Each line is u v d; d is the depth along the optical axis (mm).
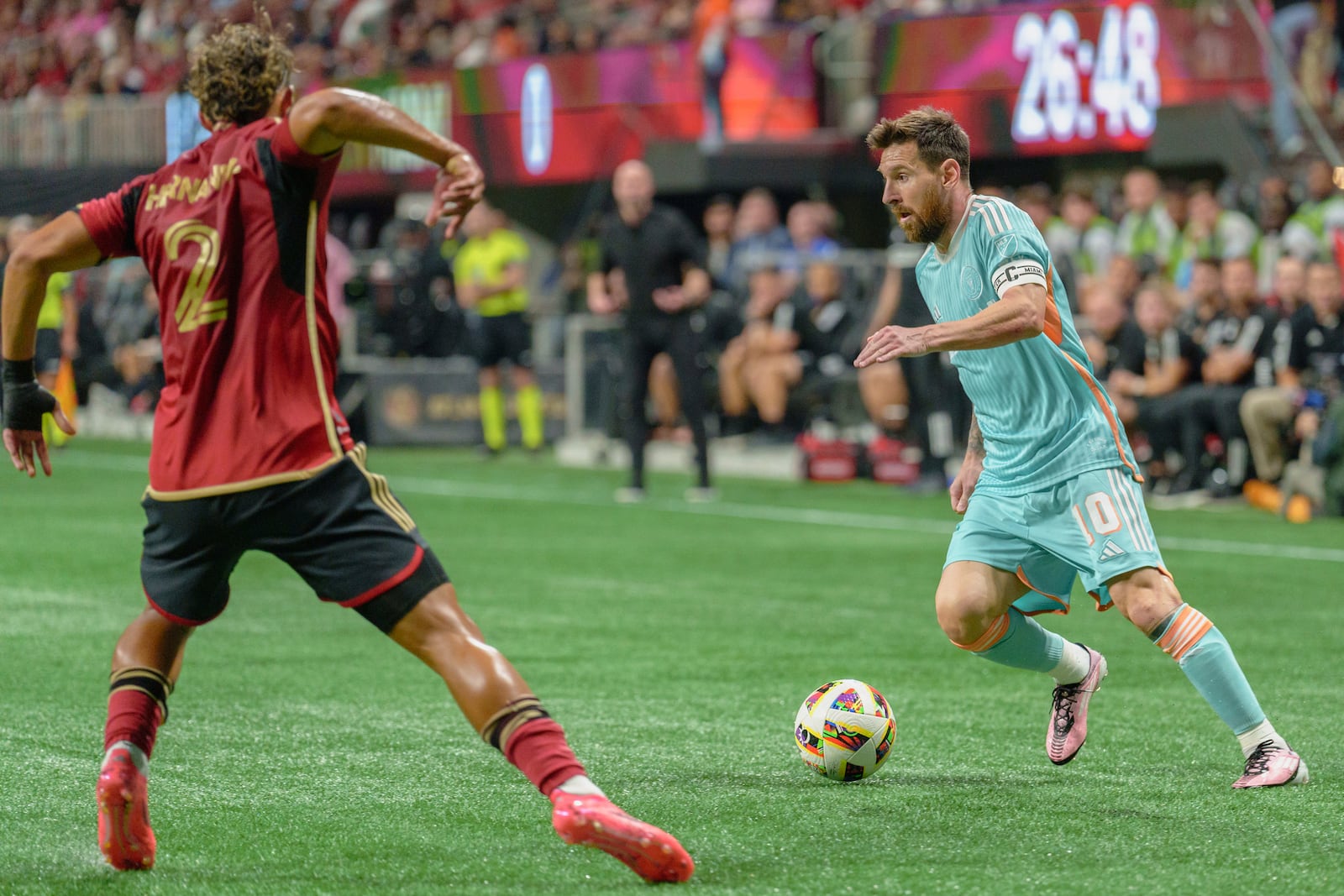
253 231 13086
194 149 13555
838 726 16969
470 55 88438
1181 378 47000
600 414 61875
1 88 121250
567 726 19938
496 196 88562
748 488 51406
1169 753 18516
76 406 72562
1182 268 53000
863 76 70688
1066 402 16656
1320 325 44594
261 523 13086
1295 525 42031
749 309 56656
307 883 13359
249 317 13078
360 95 12875
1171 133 61125
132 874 13609
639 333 47469
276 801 16141
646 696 21781
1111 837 14812
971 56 67312
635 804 16078
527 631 26953
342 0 106125
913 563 35406
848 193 76812
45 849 14406
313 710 20656
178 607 13578
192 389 13188
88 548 36594
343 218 94062
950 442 50531
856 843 14617
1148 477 48219
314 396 13180
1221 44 60844
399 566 13055
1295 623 27984
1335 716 20672
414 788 16719
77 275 74000
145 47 111500
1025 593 17281
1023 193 58438
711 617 28484
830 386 54750
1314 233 49500
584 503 47125
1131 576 16656
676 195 79125
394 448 66375
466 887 13219
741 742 19031
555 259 85688
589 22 86312
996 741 19203
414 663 23938
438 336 69562
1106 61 63312
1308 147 58656
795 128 73938
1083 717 17812
